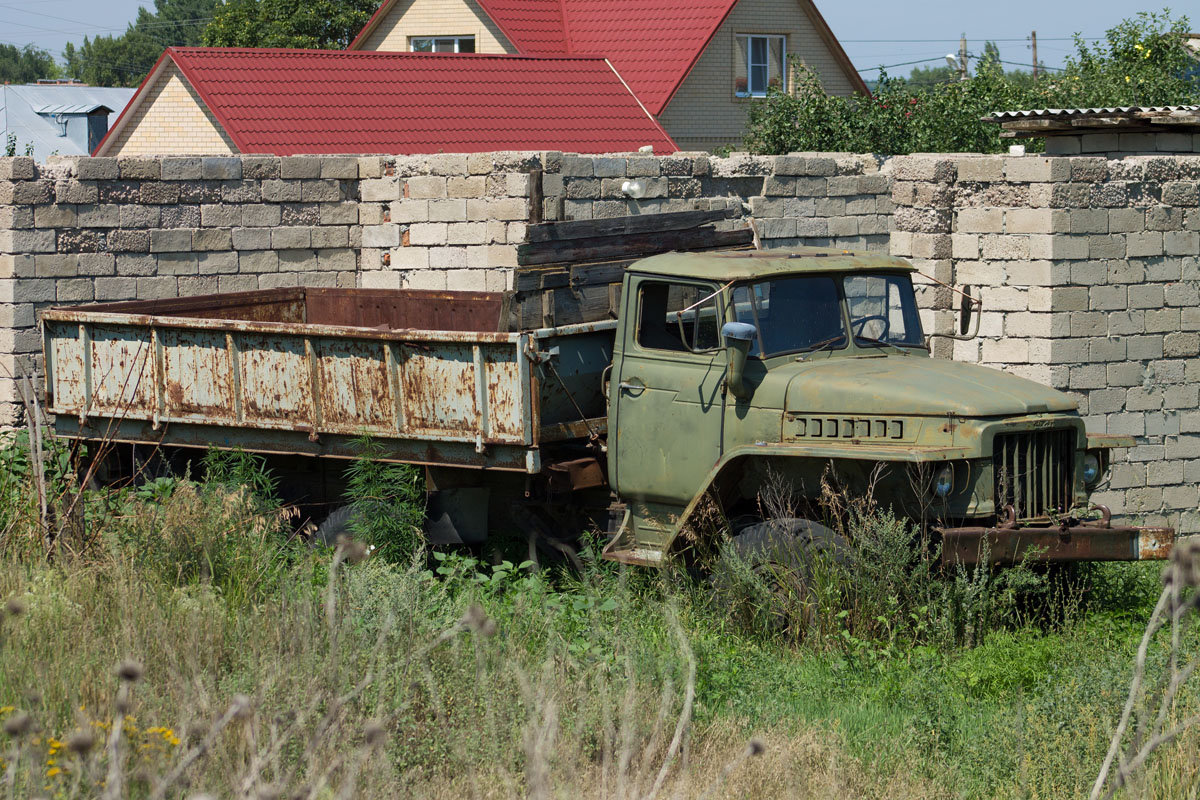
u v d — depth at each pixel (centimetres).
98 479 2111
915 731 1276
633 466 1766
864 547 1552
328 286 2870
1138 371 2522
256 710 1077
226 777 1005
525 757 1096
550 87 5269
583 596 1616
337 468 2008
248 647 1311
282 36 9038
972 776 1202
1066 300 2469
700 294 1697
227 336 1933
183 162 2686
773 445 1602
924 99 4969
